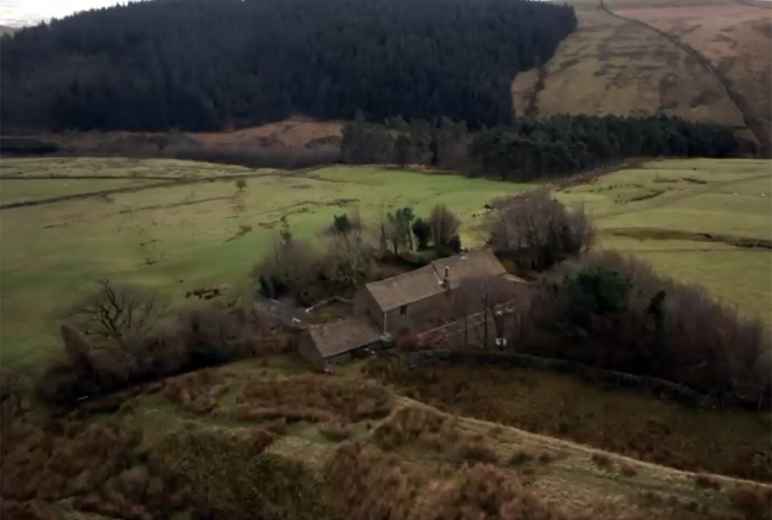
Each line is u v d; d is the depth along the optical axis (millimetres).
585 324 58625
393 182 142250
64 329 67562
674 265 79562
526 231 80438
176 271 90250
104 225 111938
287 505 49031
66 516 52781
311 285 79438
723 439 48875
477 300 66438
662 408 52500
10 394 65250
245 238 101875
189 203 125125
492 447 49344
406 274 71125
